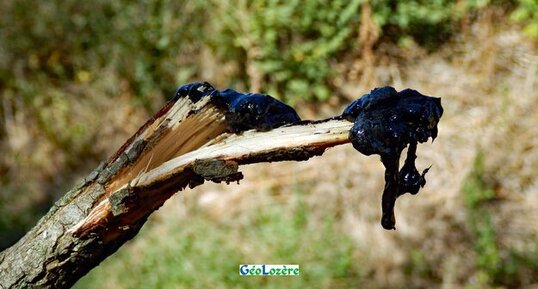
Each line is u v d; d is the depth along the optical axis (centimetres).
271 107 192
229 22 649
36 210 636
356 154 582
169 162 192
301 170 583
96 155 675
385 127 179
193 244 527
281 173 586
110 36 689
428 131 181
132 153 196
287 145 185
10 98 704
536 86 611
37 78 708
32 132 692
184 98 198
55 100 698
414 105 181
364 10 647
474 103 605
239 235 532
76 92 699
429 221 520
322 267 496
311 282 488
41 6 707
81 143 680
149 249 526
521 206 530
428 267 496
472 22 667
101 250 204
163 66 676
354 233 522
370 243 512
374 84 649
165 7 671
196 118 193
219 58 659
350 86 649
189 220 554
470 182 538
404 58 658
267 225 538
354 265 499
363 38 650
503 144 565
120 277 509
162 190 195
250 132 190
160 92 683
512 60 636
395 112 180
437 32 667
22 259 205
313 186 570
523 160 554
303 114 645
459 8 669
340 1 640
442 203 531
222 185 582
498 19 667
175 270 506
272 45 641
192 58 669
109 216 197
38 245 204
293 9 638
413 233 514
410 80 643
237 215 554
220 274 498
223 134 192
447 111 602
